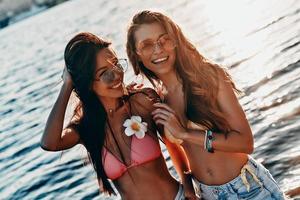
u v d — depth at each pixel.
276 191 3.61
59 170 9.87
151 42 3.37
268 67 11.45
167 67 3.43
